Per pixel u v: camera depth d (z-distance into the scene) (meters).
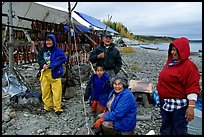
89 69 9.18
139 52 33.19
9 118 5.27
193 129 4.53
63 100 6.76
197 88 3.46
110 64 5.93
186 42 3.53
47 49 5.88
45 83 5.70
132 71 12.97
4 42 7.07
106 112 4.60
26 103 5.86
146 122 5.48
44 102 5.82
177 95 3.64
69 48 7.25
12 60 6.90
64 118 5.53
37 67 11.70
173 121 3.76
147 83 6.99
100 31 14.90
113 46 6.06
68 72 7.30
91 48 11.66
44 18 9.95
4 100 6.25
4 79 6.73
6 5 8.37
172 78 3.62
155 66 17.16
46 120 5.38
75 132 4.84
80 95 7.19
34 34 7.18
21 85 6.66
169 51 3.82
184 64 3.54
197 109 5.00
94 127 4.38
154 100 6.57
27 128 4.95
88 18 14.53
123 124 4.19
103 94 5.36
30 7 8.81
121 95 4.20
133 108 4.21
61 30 8.41
